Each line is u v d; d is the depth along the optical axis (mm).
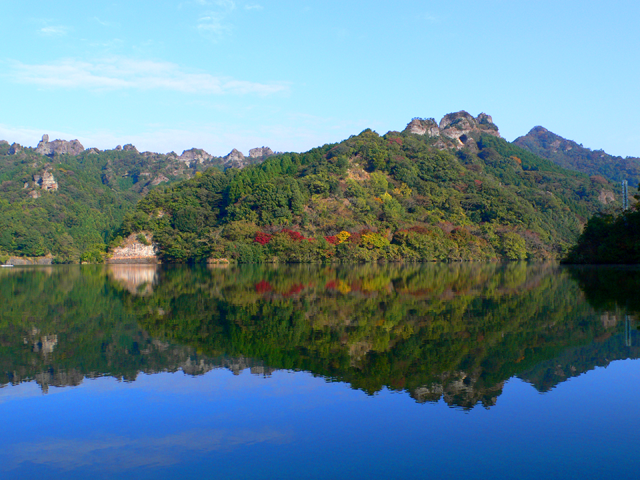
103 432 7926
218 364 11984
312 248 100250
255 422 8195
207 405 9047
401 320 18375
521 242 127438
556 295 26734
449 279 43812
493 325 16875
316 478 6223
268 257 100812
